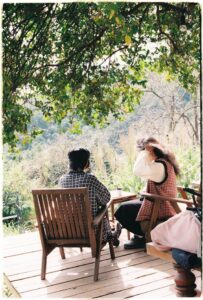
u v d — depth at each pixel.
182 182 6.83
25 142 4.14
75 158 3.78
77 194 3.48
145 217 4.18
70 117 4.73
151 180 4.19
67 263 4.06
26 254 4.37
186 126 8.62
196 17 3.96
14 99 3.88
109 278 3.65
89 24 3.97
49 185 8.14
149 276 3.66
